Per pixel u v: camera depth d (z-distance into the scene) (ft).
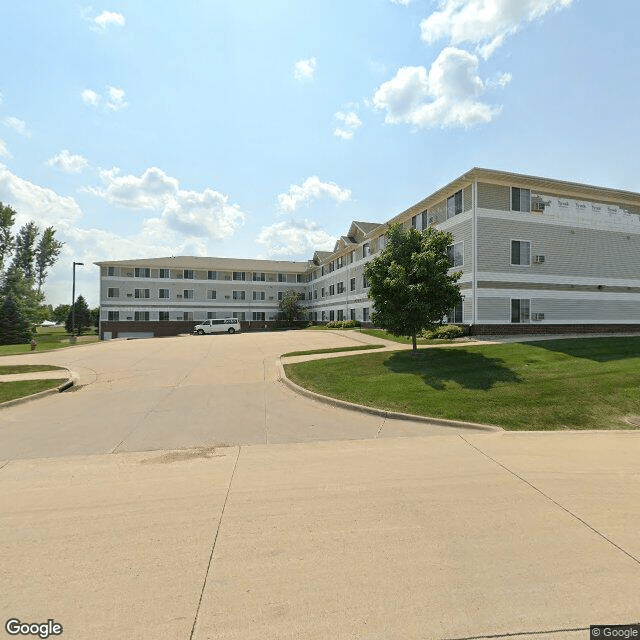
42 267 234.58
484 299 69.62
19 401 32.58
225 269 177.88
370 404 29.73
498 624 8.29
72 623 8.38
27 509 13.89
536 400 29.40
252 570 10.19
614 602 8.93
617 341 56.54
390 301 46.32
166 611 8.73
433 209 84.07
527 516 13.01
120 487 15.85
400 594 9.22
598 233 78.07
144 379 43.29
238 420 26.81
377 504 13.97
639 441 21.72
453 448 20.52
